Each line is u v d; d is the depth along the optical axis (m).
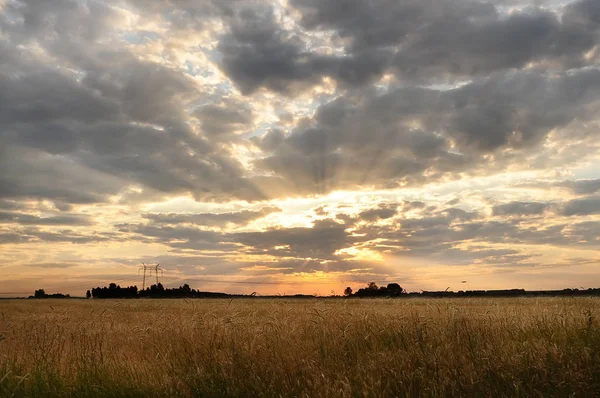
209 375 7.23
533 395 5.78
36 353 8.80
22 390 7.11
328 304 19.41
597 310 13.09
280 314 12.69
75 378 7.68
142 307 33.03
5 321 16.34
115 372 7.71
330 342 9.11
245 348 8.72
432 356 7.34
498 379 6.33
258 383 6.75
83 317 19.47
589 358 6.61
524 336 9.22
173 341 9.82
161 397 6.68
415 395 5.98
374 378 6.67
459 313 11.48
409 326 9.94
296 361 7.69
